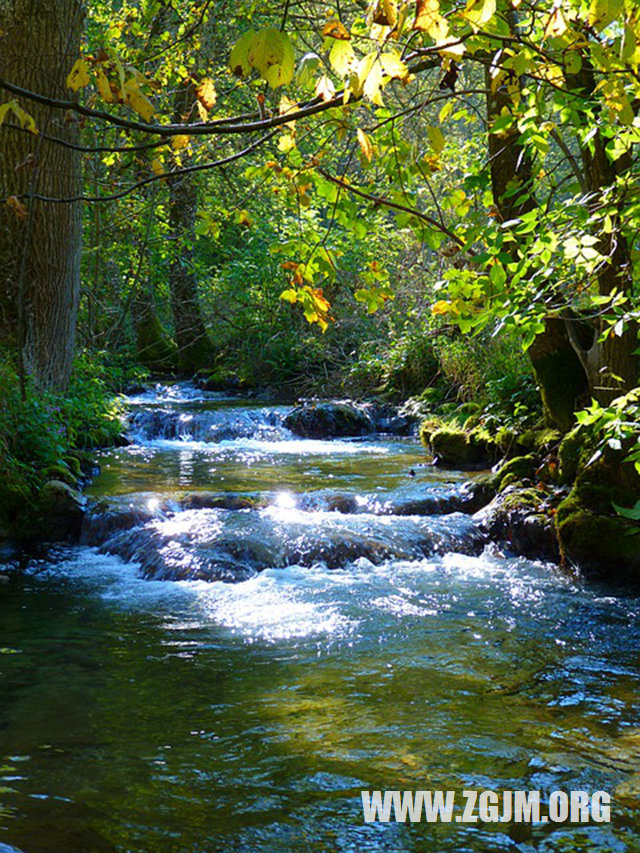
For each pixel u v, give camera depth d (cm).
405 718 450
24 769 384
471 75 1266
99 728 434
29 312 942
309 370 1927
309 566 749
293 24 882
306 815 351
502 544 812
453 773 390
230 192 1431
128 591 686
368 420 1522
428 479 1028
